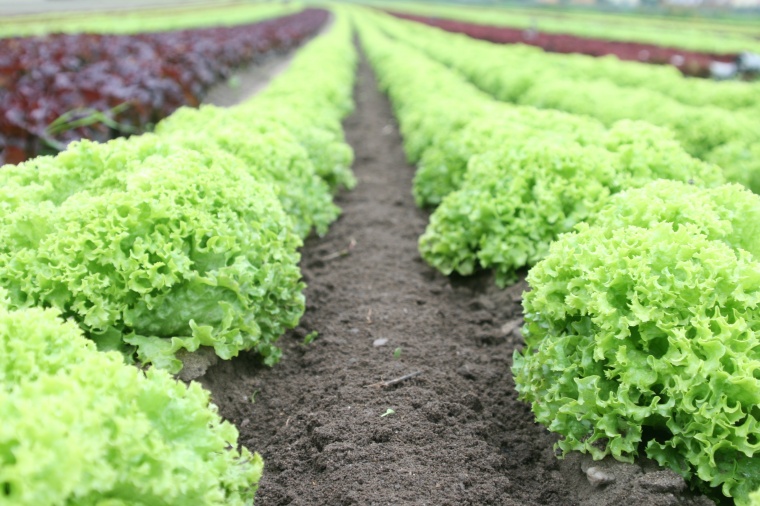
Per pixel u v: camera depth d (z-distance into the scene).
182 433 1.10
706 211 1.37
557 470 1.35
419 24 14.68
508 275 1.83
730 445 1.18
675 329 1.21
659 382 1.23
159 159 1.48
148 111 3.09
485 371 1.58
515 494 1.32
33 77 3.46
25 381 1.04
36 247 1.36
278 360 1.61
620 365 1.24
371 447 1.37
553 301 1.33
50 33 5.54
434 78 4.43
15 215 1.35
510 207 1.77
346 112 4.19
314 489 1.31
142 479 1.03
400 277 1.98
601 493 1.26
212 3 22.12
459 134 2.50
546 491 1.32
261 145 1.85
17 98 2.70
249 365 1.56
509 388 1.54
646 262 1.26
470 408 1.48
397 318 1.77
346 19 18.83
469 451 1.37
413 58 5.88
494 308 1.79
